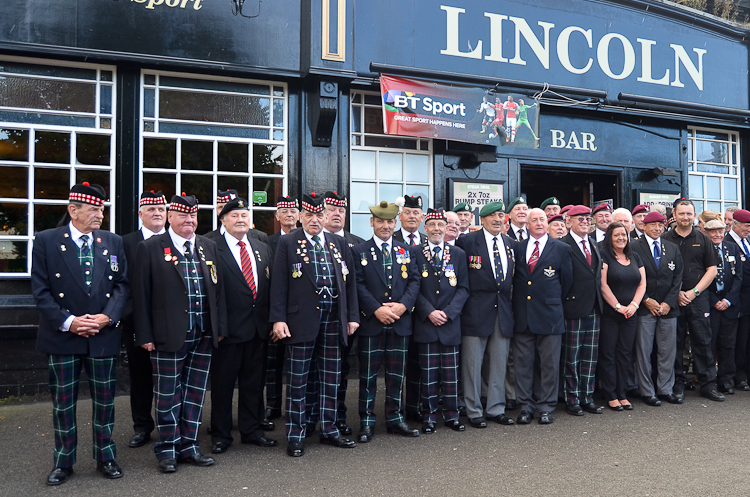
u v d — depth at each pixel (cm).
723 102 903
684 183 879
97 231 398
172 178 639
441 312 484
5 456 424
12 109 589
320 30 665
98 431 384
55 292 375
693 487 361
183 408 414
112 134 618
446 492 354
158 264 404
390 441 457
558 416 529
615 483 367
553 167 802
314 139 675
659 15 864
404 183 729
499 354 512
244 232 447
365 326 468
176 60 621
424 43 721
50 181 602
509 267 511
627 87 838
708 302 600
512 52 770
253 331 443
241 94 664
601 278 553
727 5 977
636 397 597
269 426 496
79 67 611
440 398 587
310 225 443
